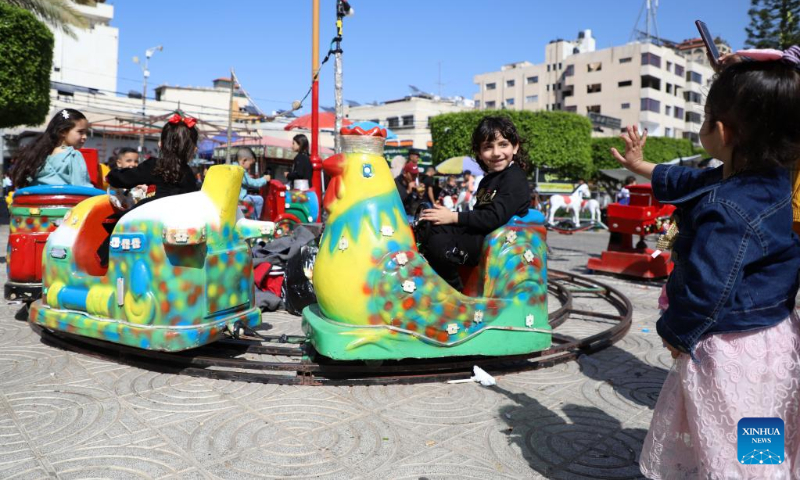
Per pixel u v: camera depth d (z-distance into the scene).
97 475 2.12
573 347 3.85
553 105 69.00
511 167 3.37
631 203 8.25
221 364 3.28
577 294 6.65
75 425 2.56
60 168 4.61
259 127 29.25
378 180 3.13
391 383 3.18
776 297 1.47
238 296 3.56
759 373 1.45
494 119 3.35
